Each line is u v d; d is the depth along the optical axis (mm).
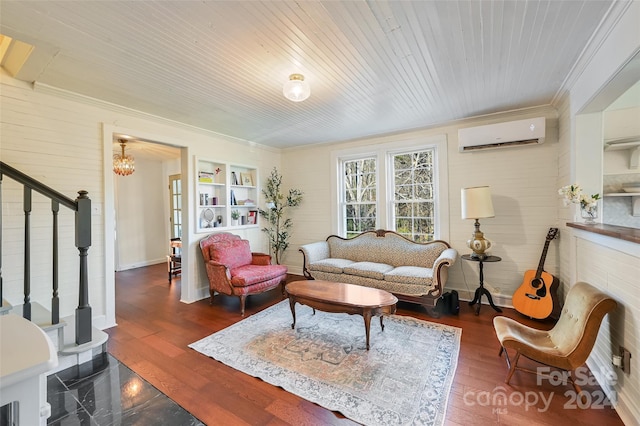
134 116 3355
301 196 5336
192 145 4031
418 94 2945
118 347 2592
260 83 2631
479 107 3344
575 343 1803
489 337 2721
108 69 2352
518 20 1788
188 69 2357
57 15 1677
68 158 2840
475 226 3432
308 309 3578
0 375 527
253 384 2045
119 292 4387
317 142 4969
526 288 3205
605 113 2721
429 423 1645
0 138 2465
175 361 2352
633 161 2701
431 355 2395
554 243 3316
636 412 1543
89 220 2320
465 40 2000
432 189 4191
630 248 1624
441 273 3295
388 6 1654
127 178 6270
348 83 2660
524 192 3488
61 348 2219
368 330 2496
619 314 1751
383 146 4473
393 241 4250
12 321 711
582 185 2580
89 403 1836
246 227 4816
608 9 1685
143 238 6535
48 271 2701
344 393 1923
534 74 2523
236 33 1888
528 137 3246
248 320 3225
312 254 4309
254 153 5023
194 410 1781
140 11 1654
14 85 2525
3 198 2475
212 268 3707
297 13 1701
